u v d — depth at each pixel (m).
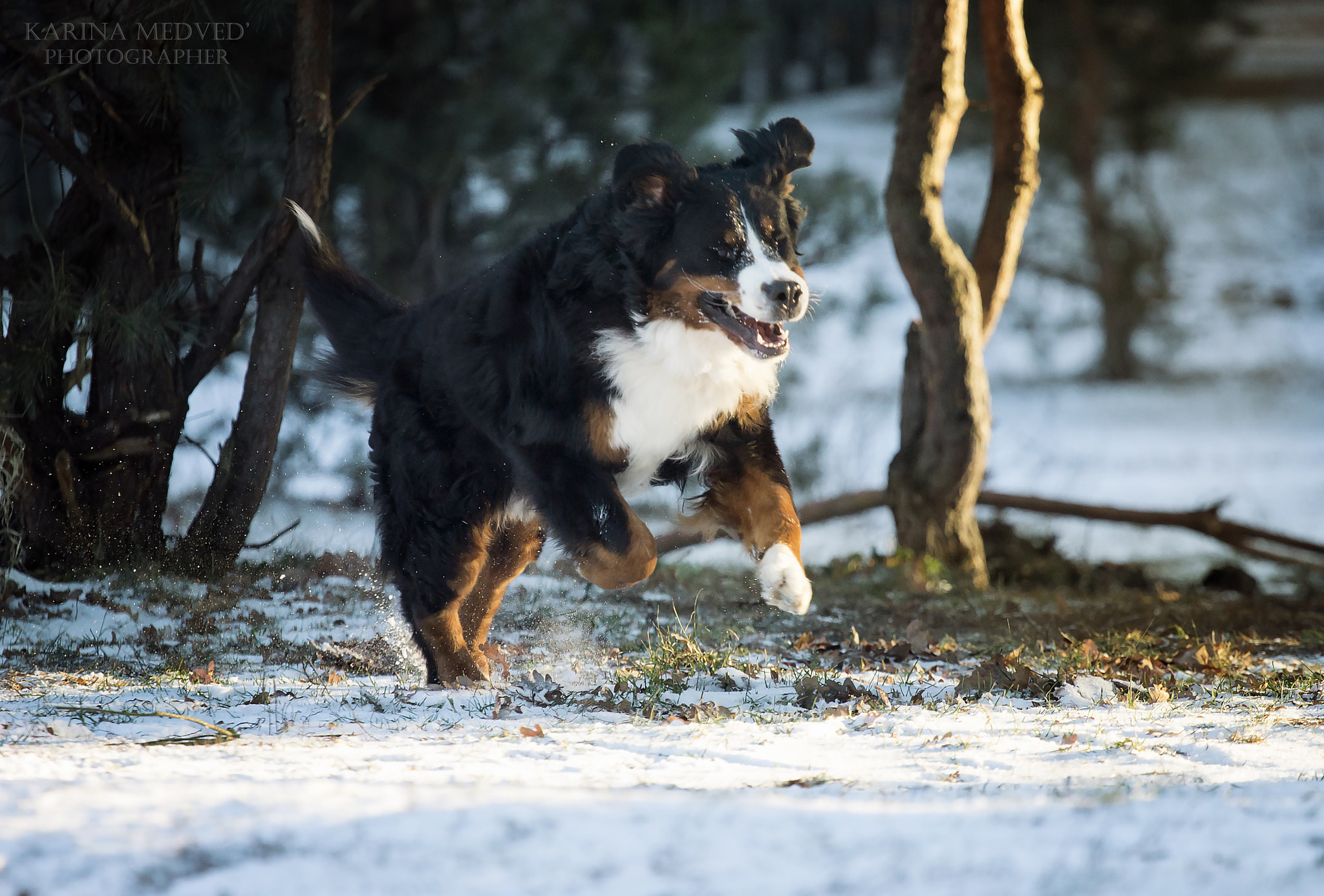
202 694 6.51
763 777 4.26
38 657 7.72
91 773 4.22
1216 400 34.69
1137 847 3.15
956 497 12.41
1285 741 5.04
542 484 7.08
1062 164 33.75
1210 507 15.05
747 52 17.94
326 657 8.16
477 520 7.73
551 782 4.11
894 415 26.31
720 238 6.58
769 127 7.14
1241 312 44.34
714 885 2.87
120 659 7.84
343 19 16.47
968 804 3.70
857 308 20.98
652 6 17.34
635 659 7.96
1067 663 7.57
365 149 16.50
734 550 16.88
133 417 10.49
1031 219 35.03
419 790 3.76
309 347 12.36
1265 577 16.50
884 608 10.59
